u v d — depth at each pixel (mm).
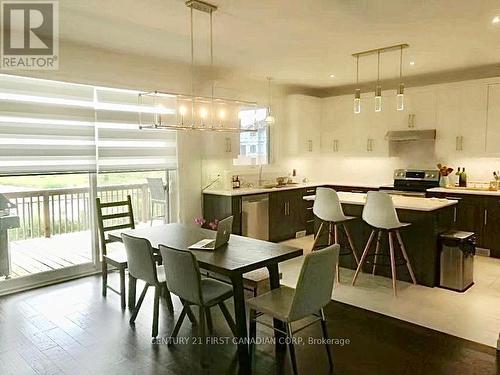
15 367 2689
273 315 2504
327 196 4348
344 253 4855
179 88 5355
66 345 2990
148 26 3748
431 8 3268
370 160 7254
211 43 4238
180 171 5520
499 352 2832
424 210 4004
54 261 4801
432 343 2980
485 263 5105
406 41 4250
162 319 3461
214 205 5754
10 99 3973
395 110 6570
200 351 2865
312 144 7367
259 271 3521
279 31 3889
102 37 4105
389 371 2611
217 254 2957
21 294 4078
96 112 4633
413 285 4262
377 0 3096
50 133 4262
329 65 5438
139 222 5730
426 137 6133
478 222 5512
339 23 3650
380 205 3984
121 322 3393
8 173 3979
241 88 6293
